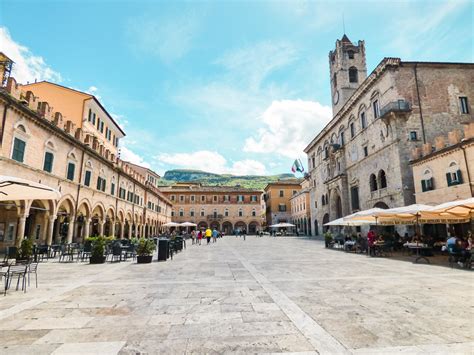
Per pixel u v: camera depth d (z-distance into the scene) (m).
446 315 5.80
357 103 37.00
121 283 9.25
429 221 20.91
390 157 28.66
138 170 52.81
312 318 5.65
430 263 14.73
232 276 10.58
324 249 25.22
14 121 16.41
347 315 5.83
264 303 6.77
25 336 4.75
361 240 21.95
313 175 59.12
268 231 88.50
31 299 7.19
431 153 21.97
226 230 82.19
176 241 21.48
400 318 5.62
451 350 4.18
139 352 4.14
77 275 10.93
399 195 26.94
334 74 50.34
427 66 29.52
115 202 32.59
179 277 10.39
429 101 28.70
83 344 4.43
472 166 18.44
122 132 40.09
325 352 4.12
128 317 5.74
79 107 28.91
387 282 9.38
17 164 16.59
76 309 6.31
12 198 10.25
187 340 4.59
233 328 5.12
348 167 39.69
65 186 21.75
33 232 23.06
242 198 82.25
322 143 52.75
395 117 27.72
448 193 20.34
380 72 30.36
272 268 12.78
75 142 22.95
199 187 86.75
